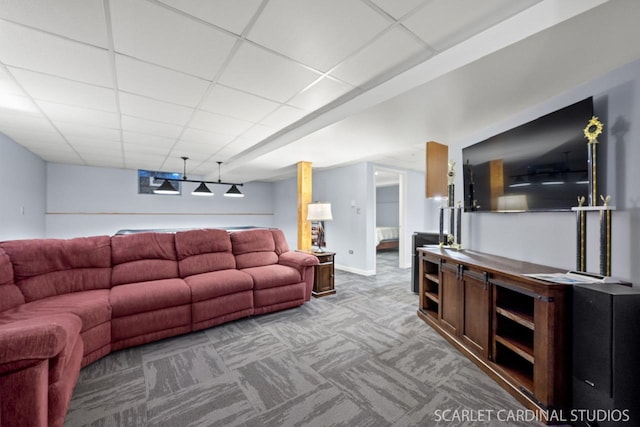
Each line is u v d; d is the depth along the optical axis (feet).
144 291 7.98
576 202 6.00
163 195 23.68
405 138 10.93
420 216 21.15
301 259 11.44
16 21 4.97
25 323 4.78
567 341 4.95
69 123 10.64
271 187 30.25
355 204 18.12
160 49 5.91
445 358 7.10
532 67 5.65
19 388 3.80
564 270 6.24
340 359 7.08
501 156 8.20
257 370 6.59
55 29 5.22
